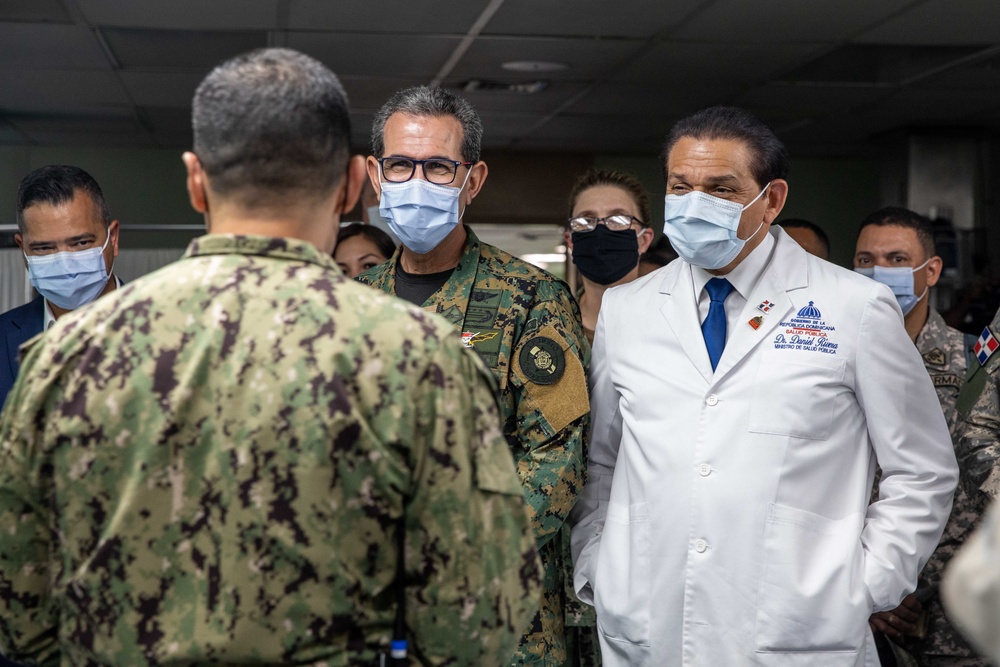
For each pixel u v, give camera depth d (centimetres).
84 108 684
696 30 508
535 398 205
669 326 201
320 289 115
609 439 214
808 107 705
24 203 232
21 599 119
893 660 287
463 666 119
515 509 122
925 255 314
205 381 111
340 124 120
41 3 461
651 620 192
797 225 386
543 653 205
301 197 118
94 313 116
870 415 190
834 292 193
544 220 897
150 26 497
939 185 777
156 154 842
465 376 118
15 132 770
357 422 110
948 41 532
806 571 184
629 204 289
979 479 240
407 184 208
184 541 111
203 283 115
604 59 567
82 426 111
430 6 466
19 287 418
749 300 195
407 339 114
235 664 111
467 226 230
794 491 185
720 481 187
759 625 182
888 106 701
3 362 243
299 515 109
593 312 299
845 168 932
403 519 116
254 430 110
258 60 118
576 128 781
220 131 116
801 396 186
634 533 196
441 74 602
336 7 467
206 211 124
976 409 249
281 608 110
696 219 191
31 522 117
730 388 191
